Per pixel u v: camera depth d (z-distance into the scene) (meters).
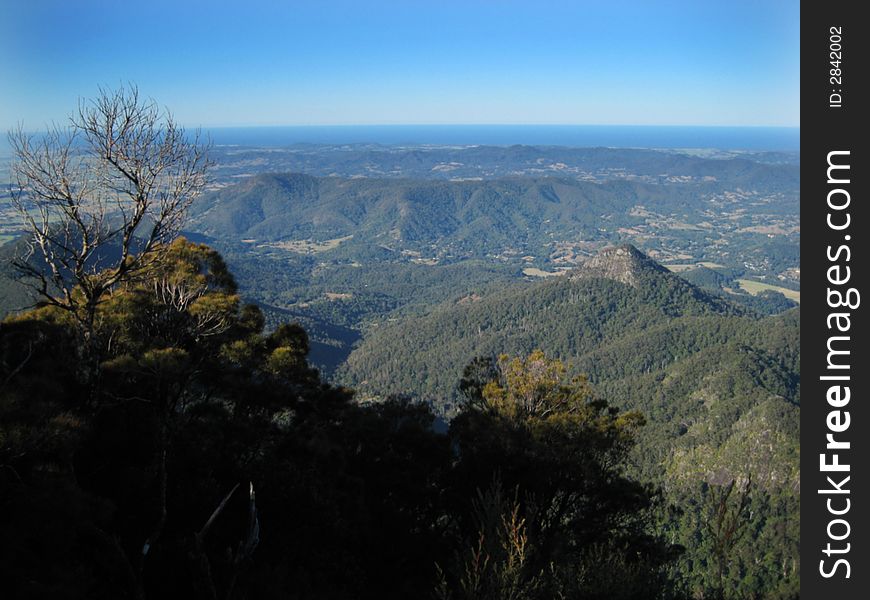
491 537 9.40
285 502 15.28
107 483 13.01
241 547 9.80
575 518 17.70
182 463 14.10
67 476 9.34
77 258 12.35
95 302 12.91
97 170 11.98
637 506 17.81
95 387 12.92
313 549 14.86
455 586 9.98
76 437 9.18
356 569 15.45
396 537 17.67
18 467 8.91
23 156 11.59
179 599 11.44
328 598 13.46
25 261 12.34
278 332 18.39
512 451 17.59
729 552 9.98
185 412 16.16
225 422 15.57
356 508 16.80
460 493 18.30
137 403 14.13
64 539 9.05
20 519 8.40
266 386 16.55
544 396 18.67
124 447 13.66
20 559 8.41
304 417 18.61
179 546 12.12
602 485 17.59
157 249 14.78
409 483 18.64
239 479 15.25
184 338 15.55
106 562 10.80
